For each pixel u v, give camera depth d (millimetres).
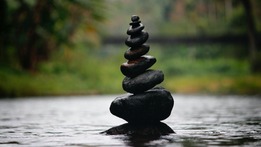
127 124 11320
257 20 62375
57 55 49625
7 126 13781
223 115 17609
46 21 40312
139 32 11336
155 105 11117
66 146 9055
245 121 14820
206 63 60312
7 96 35312
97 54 67188
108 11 45750
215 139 9945
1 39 41969
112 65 53500
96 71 48500
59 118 16953
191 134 10992
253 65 51812
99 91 43562
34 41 42125
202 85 49000
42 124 14438
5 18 39938
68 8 44719
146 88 11211
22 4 40219
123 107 11141
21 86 37125
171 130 11234
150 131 10945
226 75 54500
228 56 65500
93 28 50531
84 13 48250
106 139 10070
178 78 54531
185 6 78250
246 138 10117
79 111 20906
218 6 74188
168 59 64938
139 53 11242
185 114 18422
